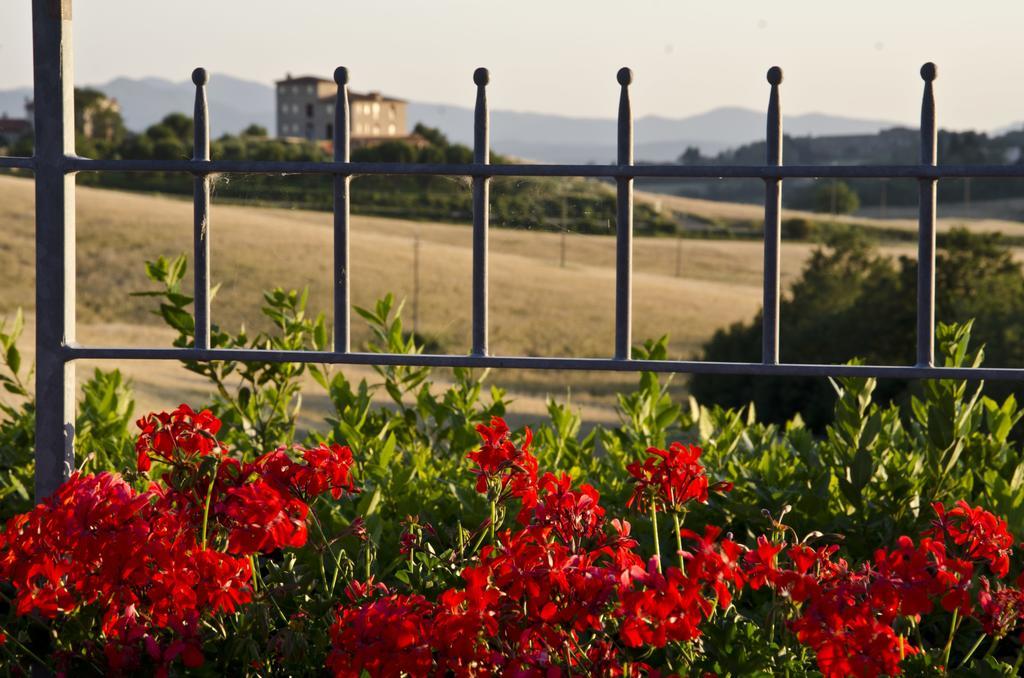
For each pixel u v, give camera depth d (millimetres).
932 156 1934
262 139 95812
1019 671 2111
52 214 2119
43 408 2162
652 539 2340
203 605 1896
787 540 2354
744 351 30781
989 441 2613
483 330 2057
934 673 1806
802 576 1646
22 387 2957
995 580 1960
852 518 2340
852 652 1617
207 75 2064
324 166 2025
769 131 1961
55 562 1805
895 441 2857
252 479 2291
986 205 83000
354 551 2215
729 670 1755
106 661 1841
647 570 1830
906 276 29062
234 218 51125
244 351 2107
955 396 2379
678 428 3236
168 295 2908
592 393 33938
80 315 38312
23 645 2025
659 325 43938
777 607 1757
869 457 2320
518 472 1964
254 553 1860
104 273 41906
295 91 140875
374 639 1657
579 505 1821
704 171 1964
